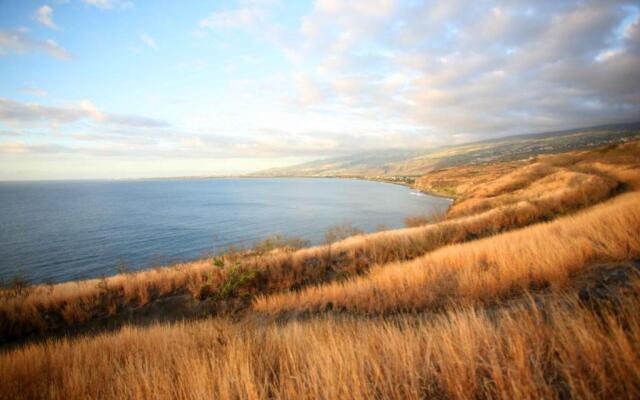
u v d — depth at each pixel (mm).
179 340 4055
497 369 1830
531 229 9805
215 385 2492
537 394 1715
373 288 6586
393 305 5395
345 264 10664
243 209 76062
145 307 8562
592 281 3553
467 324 2580
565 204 16875
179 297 8852
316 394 2049
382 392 1978
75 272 27219
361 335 3047
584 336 1914
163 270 10969
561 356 1911
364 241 12945
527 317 2535
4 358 3936
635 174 25375
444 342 2312
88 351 4051
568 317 2334
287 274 9781
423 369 2135
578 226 6703
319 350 2668
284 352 3002
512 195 31500
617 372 1698
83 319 8047
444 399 1900
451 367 2016
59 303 8484
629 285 2965
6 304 7965
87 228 49594
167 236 42688
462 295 4785
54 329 7668
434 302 5035
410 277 6488
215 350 3236
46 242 39438
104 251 34438
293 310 6664
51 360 3816
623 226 4691
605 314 2311
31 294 9164
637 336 1795
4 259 31609
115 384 2793
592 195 18016
